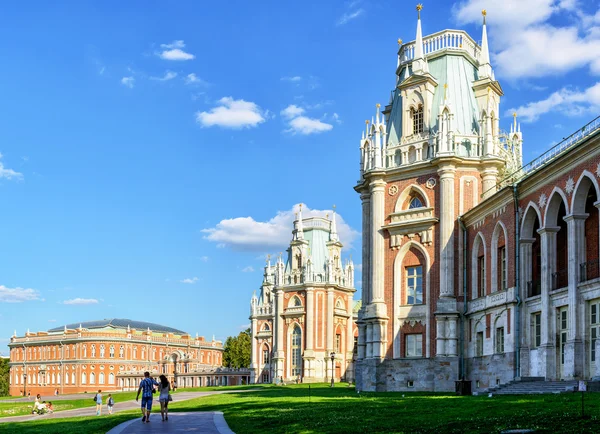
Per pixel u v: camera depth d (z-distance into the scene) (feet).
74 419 138.31
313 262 425.69
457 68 202.39
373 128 203.31
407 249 191.83
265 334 467.11
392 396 151.12
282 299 426.51
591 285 122.62
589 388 111.55
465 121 196.13
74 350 567.18
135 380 540.93
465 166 187.11
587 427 66.03
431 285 185.47
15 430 115.44
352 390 205.26
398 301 191.01
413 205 194.29
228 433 87.25
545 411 80.74
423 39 209.97
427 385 181.68
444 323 180.34
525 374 146.00
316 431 82.33
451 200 184.96
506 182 188.85
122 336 565.12
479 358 169.58
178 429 93.25
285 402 138.62
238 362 573.33
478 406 96.89
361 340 200.95
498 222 162.09
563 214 143.54
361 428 81.51
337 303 424.46
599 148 121.08
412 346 188.34
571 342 125.29
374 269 195.11
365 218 205.05
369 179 200.03
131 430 92.12
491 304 163.43
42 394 586.04
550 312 136.67
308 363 406.21
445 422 80.89
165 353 599.57
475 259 177.17
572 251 128.26
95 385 549.13
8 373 629.10
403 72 212.02
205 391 277.03
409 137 198.39
